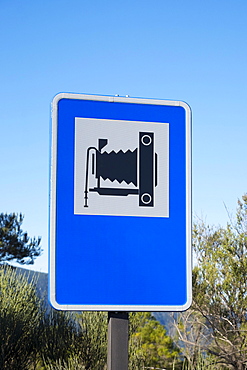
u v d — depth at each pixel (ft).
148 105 7.98
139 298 7.70
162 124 8.01
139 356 20.66
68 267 7.57
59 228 7.60
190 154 8.02
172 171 7.97
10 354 20.01
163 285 7.79
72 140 7.73
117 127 7.87
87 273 7.61
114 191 7.77
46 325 21.07
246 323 27.04
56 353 20.61
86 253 7.63
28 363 20.59
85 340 21.06
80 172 7.70
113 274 7.67
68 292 7.55
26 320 20.75
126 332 7.65
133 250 7.75
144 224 7.81
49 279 7.53
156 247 7.82
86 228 7.65
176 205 7.92
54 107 7.73
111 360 7.56
